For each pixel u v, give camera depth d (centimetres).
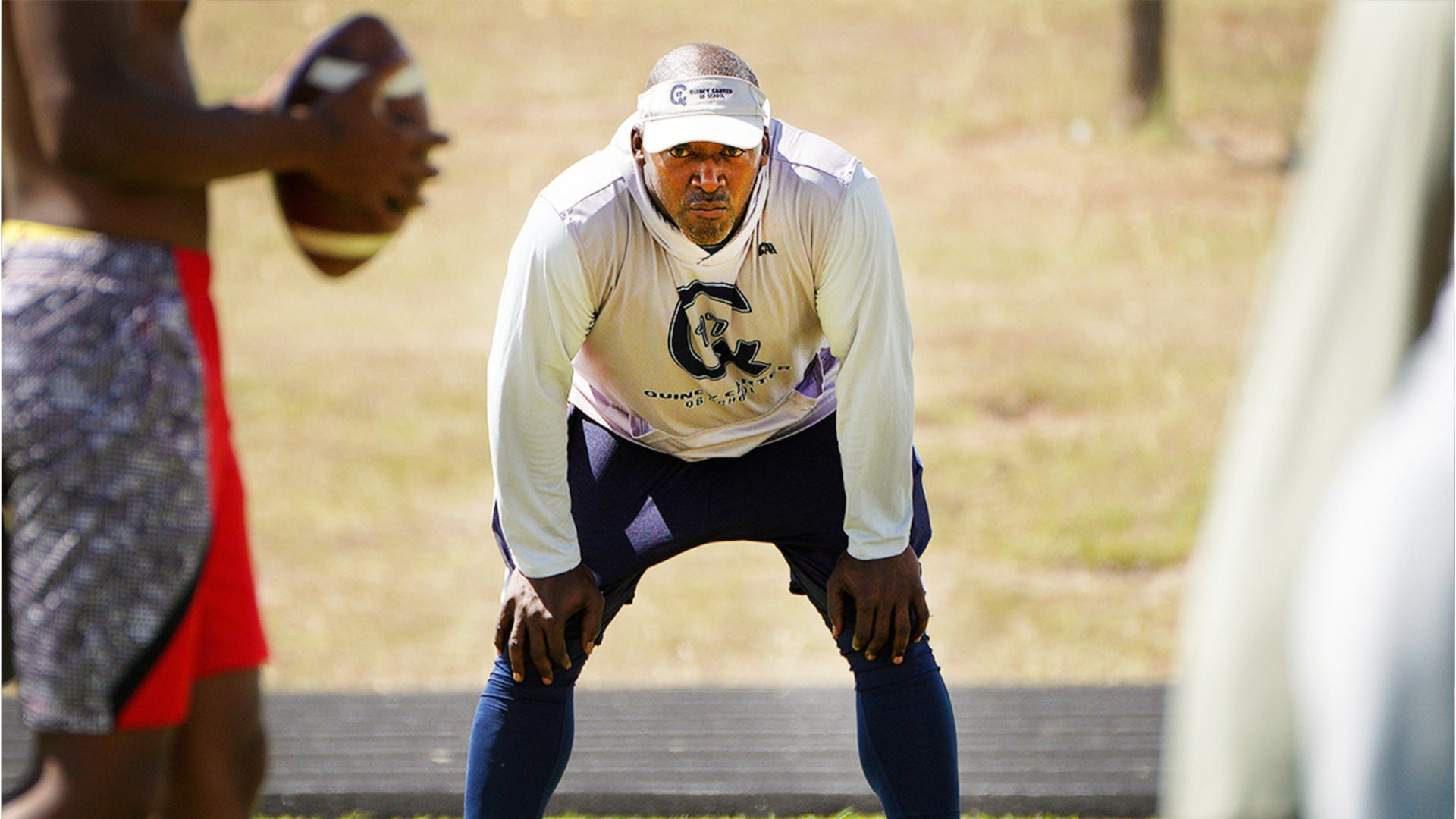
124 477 755
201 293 802
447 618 2638
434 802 1420
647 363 1045
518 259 998
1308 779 337
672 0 8356
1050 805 1391
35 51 721
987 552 2850
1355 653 329
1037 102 6675
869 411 1019
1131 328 4156
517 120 6594
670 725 1627
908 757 1039
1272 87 6950
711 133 923
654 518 1089
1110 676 2255
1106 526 2936
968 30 7706
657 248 997
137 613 762
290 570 2848
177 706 788
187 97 794
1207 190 5603
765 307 1022
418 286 4797
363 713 1684
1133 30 6419
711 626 2578
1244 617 338
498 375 1011
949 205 5488
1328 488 333
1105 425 3488
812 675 2342
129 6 735
